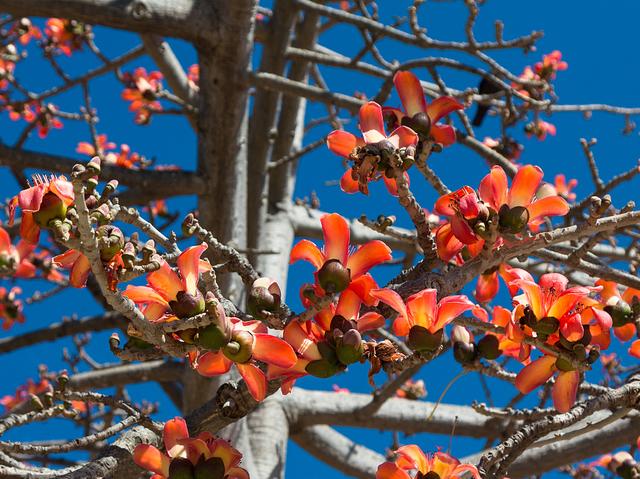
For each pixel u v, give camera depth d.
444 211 2.34
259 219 5.79
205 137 4.94
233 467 2.18
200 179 4.93
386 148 2.36
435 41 4.97
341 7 7.30
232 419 2.45
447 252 2.43
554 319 2.30
